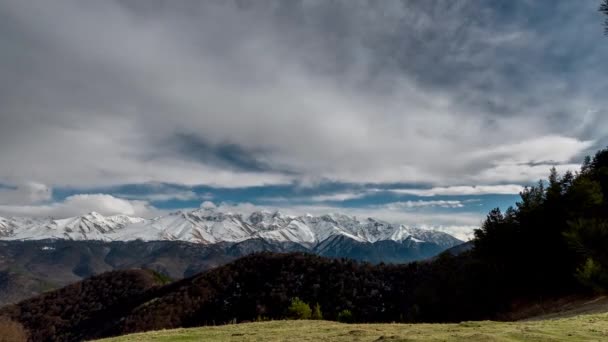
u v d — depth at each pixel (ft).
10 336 435.94
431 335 55.83
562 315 91.15
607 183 141.38
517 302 136.87
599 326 56.29
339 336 69.41
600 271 94.22
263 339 75.61
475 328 67.10
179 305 395.75
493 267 151.64
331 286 349.20
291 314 168.76
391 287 315.58
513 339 49.29
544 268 135.23
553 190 138.10
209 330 101.35
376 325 92.22
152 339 87.10
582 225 99.91
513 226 151.33
